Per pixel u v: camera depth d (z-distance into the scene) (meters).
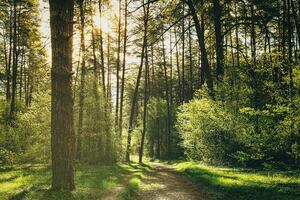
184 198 15.04
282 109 15.80
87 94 34.75
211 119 27.58
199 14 33.53
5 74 48.00
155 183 20.14
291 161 22.34
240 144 26.78
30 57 50.09
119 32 41.78
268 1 29.20
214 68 50.09
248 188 15.80
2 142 28.98
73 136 14.59
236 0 31.55
